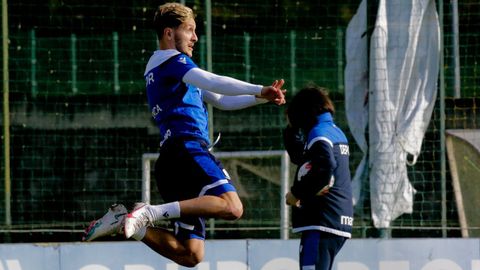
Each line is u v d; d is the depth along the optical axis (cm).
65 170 3562
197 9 3547
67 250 2792
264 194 3500
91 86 3638
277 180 3506
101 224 1803
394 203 3241
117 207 1808
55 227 3538
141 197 3553
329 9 3675
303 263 2078
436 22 3325
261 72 3631
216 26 3619
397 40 3294
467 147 3434
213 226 3462
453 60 3525
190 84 1805
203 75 1775
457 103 3484
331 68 3622
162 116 1859
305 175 2027
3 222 3494
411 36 3300
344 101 3544
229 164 3512
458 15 3531
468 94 3531
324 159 2020
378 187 3241
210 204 1809
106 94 3634
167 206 1806
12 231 2964
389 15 3303
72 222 3531
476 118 3491
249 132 3569
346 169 2097
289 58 3631
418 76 3306
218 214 1819
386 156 3238
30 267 2778
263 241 2825
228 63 3616
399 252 2834
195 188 1850
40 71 3622
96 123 3597
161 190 1908
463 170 3438
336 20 3638
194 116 1856
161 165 1877
